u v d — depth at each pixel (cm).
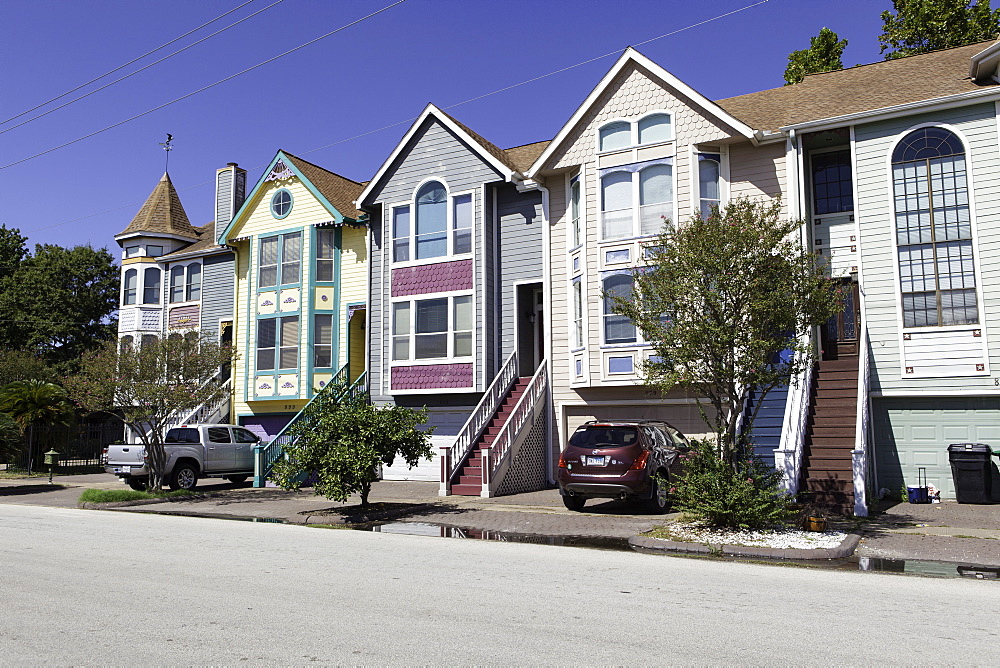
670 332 1152
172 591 732
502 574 837
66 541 1109
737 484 1140
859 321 1764
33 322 4597
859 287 1645
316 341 2531
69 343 4872
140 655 521
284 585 764
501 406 2047
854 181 1673
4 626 600
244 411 2659
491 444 1891
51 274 4766
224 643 550
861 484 1324
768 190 1791
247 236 2697
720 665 503
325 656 519
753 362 1112
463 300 2158
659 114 1867
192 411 2552
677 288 1133
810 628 603
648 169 1864
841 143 1827
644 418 1898
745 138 1783
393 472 2233
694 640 563
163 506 1708
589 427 1465
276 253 2631
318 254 2572
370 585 766
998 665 510
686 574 856
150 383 1842
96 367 1839
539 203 2147
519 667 496
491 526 1298
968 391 1530
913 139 1630
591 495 1426
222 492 1991
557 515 1420
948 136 1600
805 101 1923
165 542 1100
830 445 1468
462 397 2169
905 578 849
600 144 1933
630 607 672
